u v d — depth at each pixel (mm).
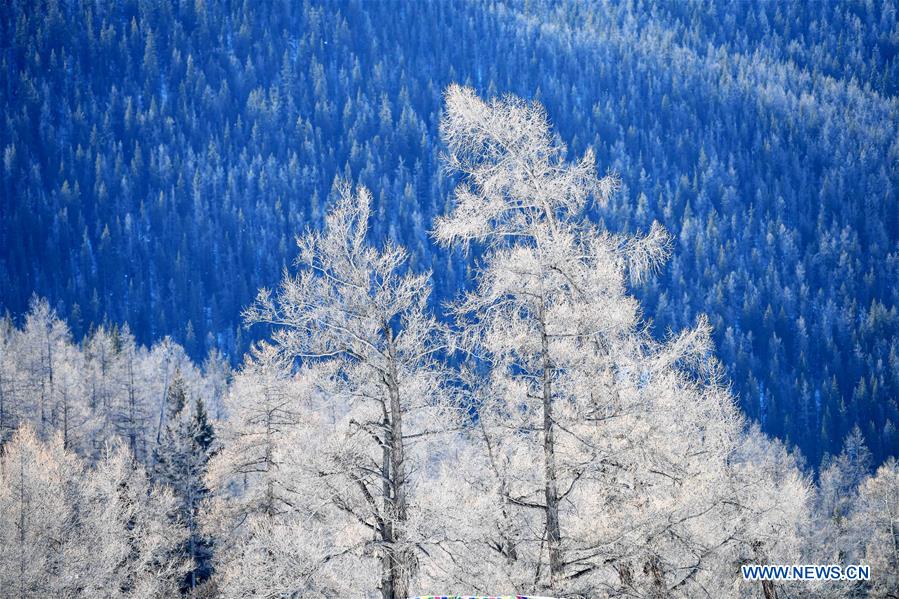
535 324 12867
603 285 12688
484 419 13039
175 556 32031
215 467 24953
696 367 14367
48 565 27641
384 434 14102
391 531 13383
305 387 15625
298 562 13016
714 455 15164
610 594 12180
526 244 13102
